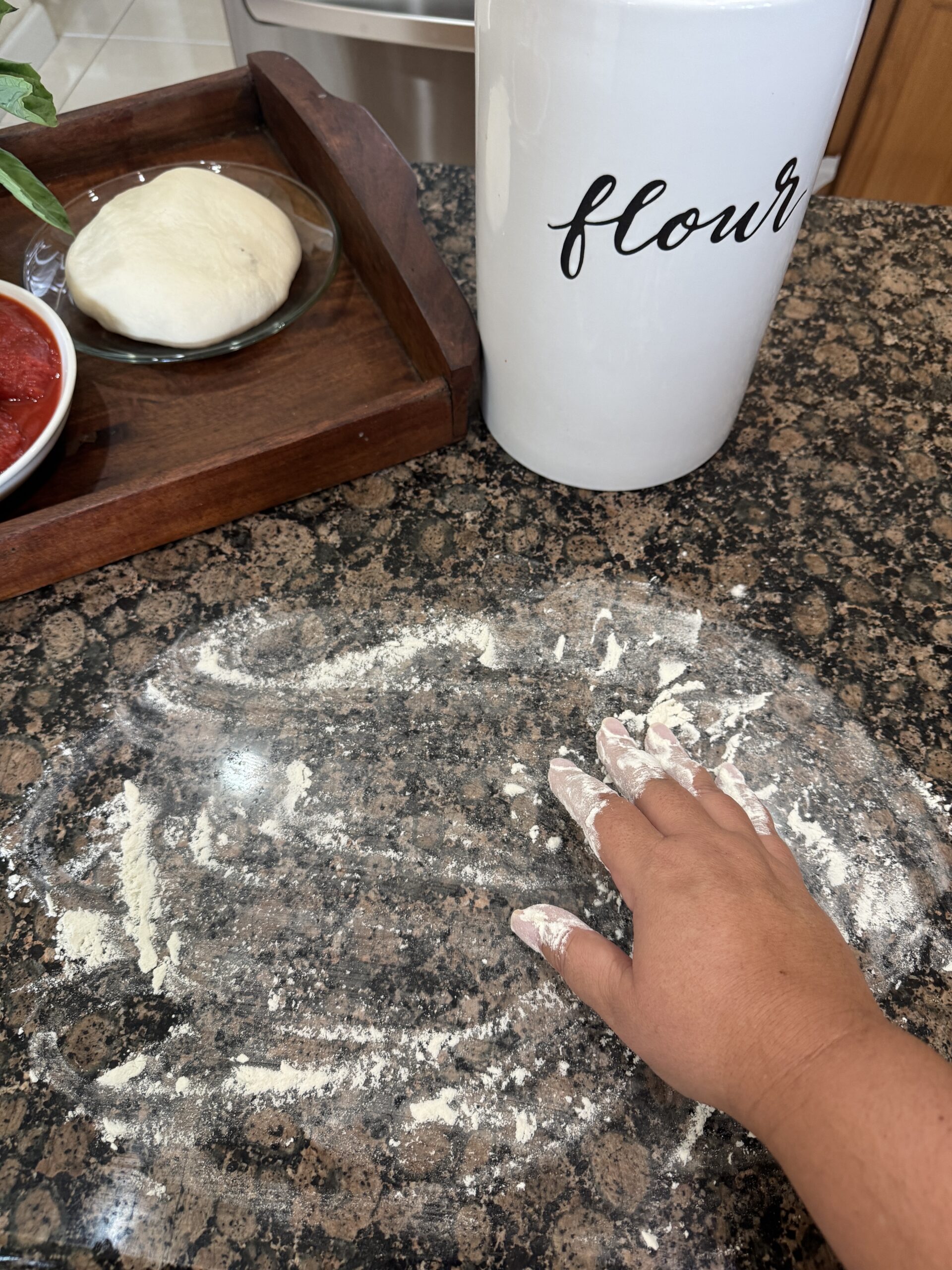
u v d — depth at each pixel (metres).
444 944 0.40
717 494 0.54
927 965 0.39
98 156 0.69
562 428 0.49
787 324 0.62
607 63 0.31
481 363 0.52
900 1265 0.24
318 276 0.63
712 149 0.33
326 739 0.45
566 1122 0.35
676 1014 0.31
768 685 0.47
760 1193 0.34
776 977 0.30
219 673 0.48
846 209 0.69
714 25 0.29
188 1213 0.34
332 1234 0.33
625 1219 0.34
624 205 0.35
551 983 0.39
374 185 0.57
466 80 0.91
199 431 0.54
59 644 0.48
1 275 0.64
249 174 0.68
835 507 0.53
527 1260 0.33
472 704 0.46
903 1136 0.25
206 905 0.41
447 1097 0.36
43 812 0.43
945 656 0.48
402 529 0.53
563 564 0.51
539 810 0.43
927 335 0.61
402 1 0.83
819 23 0.30
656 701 0.46
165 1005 0.38
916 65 1.00
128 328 0.57
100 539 0.49
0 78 0.42
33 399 0.52
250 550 0.52
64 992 0.39
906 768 0.44
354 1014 0.38
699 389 0.46
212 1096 0.36
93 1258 0.33
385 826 0.43
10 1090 0.36
